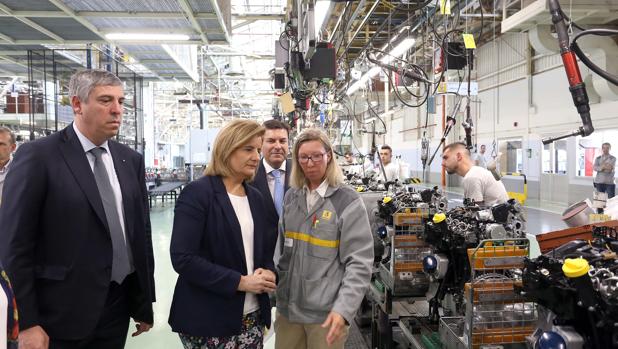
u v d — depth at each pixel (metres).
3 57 6.88
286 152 2.66
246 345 1.54
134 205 1.74
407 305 2.83
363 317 3.22
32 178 1.41
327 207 1.70
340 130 9.97
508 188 10.50
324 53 4.25
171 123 21.34
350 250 1.66
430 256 2.20
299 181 1.79
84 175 1.53
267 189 2.54
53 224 1.46
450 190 12.18
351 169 6.91
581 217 2.07
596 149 8.01
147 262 1.78
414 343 2.20
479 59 11.63
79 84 1.54
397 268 2.49
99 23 5.11
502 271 1.75
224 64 13.74
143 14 4.77
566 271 1.14
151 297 1.83
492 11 7.23
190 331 1.47
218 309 1.46
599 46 6.73
